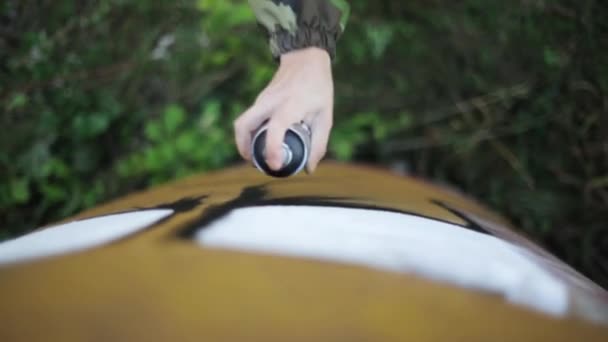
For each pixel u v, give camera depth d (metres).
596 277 2.62
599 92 2.38
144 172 2.82
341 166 1.98
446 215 1.18
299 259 0.75
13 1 2.59
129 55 2.79
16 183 2.60
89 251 0.79
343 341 0.61
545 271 0.90
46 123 2.65
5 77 2.54
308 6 1.15
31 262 0.77
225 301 0.65
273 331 0.61
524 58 2.66
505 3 2.62
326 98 1.11
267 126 1.05
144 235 0.84
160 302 0.65
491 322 0.69
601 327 0.75
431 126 3.02
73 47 2.66
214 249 0.78
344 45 2.89
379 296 0.69
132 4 2.72
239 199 1.09
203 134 2.87
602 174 2.51
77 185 2.80
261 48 3.04
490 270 0.82
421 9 2.83
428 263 0.80
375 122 3.01
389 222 0.97
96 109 2.75
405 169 3.12
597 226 2.57
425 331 0.64
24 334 0.61
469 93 2.91
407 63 2.96
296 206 1.01
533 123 2.64
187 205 1.05
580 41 2.38
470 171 2.95
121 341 0.59
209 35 2.95
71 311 0.64
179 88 3.09
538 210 2.69
